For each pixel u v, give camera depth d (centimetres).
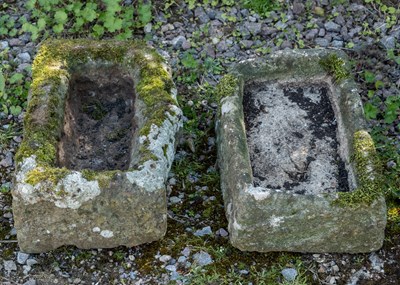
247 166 172
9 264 175
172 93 183
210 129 201
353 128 181
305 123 191
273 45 219
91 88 194
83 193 164
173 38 220
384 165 193
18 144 198
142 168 167
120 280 173
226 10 226
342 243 172
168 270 174
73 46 191
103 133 192
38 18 223
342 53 194
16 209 166
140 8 220
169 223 183
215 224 182
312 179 181
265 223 167
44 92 180
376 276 173
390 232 181
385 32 221
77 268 174
